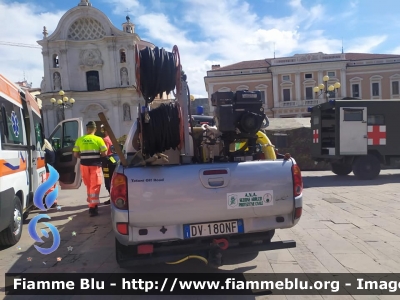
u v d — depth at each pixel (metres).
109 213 8.02
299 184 4.02
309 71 46.56
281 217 4.00
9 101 5.72
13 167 5.54
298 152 15.96
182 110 4.01
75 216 7.80
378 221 6.66
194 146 4.50
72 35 43.09
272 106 47.06
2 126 5.22
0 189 4.88
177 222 3.68
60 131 9.12
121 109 42.62
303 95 46.72
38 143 7.51
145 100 4.12
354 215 7.14
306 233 5.96
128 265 3.79
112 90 42.00
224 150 4.54
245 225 3.89
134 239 3.63
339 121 11.84
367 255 4.89
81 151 7.65
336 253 4.99
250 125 4.30
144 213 3.58
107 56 42.78
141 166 3.70
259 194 3.86
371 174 12.17
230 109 4.24
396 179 12.27
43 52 42.16
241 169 3.83
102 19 42.44
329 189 10.41
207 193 3.71
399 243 5.38
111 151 8.81
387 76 46.41
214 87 47.62
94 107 42.91
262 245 4.01
